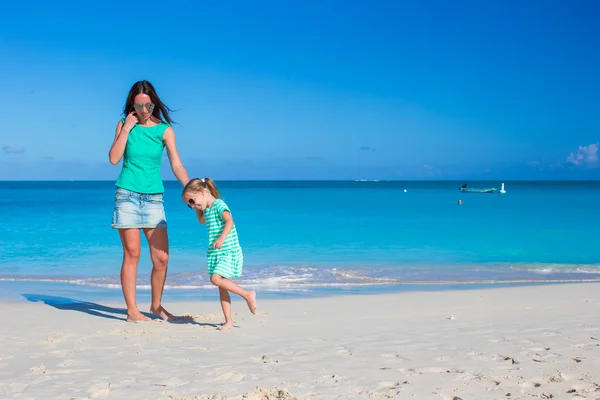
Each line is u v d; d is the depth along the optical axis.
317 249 15.45
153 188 5.98
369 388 3.40
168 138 6.00
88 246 15.50
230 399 3.20
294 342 4.81
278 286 9.71
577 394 3.19
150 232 6.09
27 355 4.30
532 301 7.46
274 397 3.25
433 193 77.75
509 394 3.22
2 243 16.20
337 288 9.52
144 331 5.24
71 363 4.05
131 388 3.43
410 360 4.09
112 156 5.82
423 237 18.59
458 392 3.29
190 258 13.12
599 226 22.66
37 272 11.20
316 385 3.47
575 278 10.84
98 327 5.51
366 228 21.92
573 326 5.38
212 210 5.61
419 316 6.36
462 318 6.12
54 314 6.36
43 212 31.33
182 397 3.24
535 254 14.68
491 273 11.45
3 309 6.71
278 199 55.50
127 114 6.11
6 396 3.27
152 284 6.28
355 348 4.54
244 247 15.90
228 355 4.31
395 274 11.22
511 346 4.48
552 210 34.41
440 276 11.01
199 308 7.18
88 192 88.56
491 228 21.92
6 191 97.69
